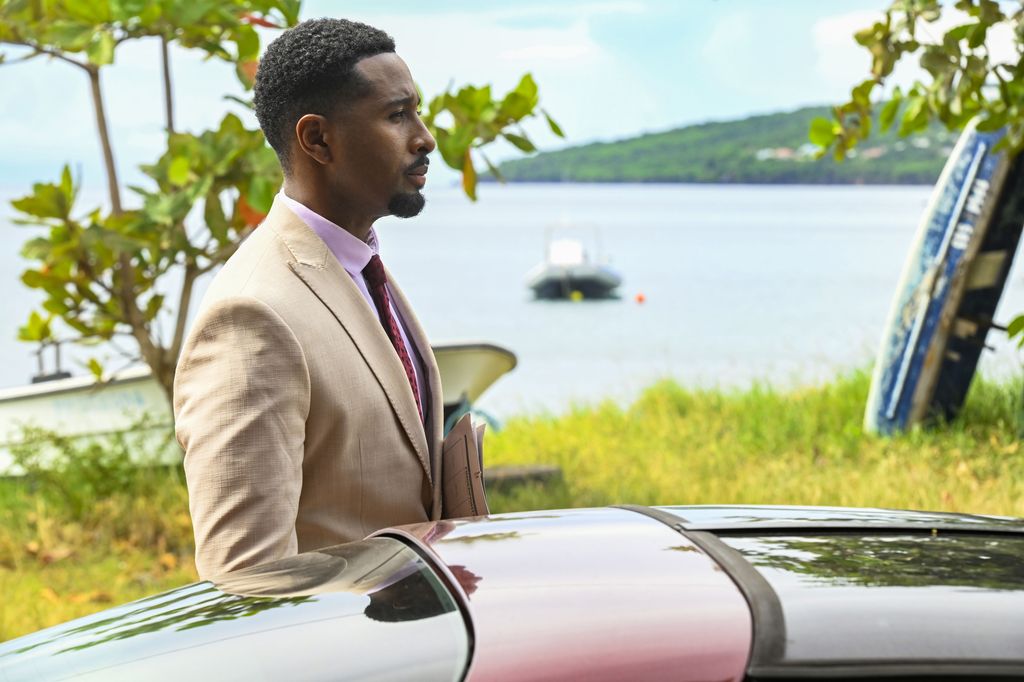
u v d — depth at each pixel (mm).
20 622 4926
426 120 4918
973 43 4203
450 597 1267
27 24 5738
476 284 43812
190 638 1339
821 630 1117
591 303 35688
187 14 5410
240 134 5848
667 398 9586
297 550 1857
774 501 6242
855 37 4492
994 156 7480
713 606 1180
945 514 1655
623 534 1435
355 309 1966
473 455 2004
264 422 1800
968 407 8102
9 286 40812
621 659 1096
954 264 7598
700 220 112750
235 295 1865
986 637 1111
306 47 1991
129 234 6340
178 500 6797
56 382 8227
